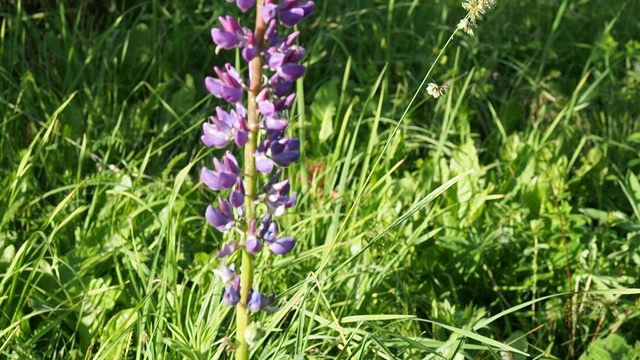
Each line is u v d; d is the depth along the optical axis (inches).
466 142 49.3
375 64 56.7
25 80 49.7
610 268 42.3
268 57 29.0
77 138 48.6
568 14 65.6
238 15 58.9
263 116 29.4
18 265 38.0
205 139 29.7
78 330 39.0
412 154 51.1
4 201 42.1
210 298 37.2
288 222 42.3
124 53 53.2
